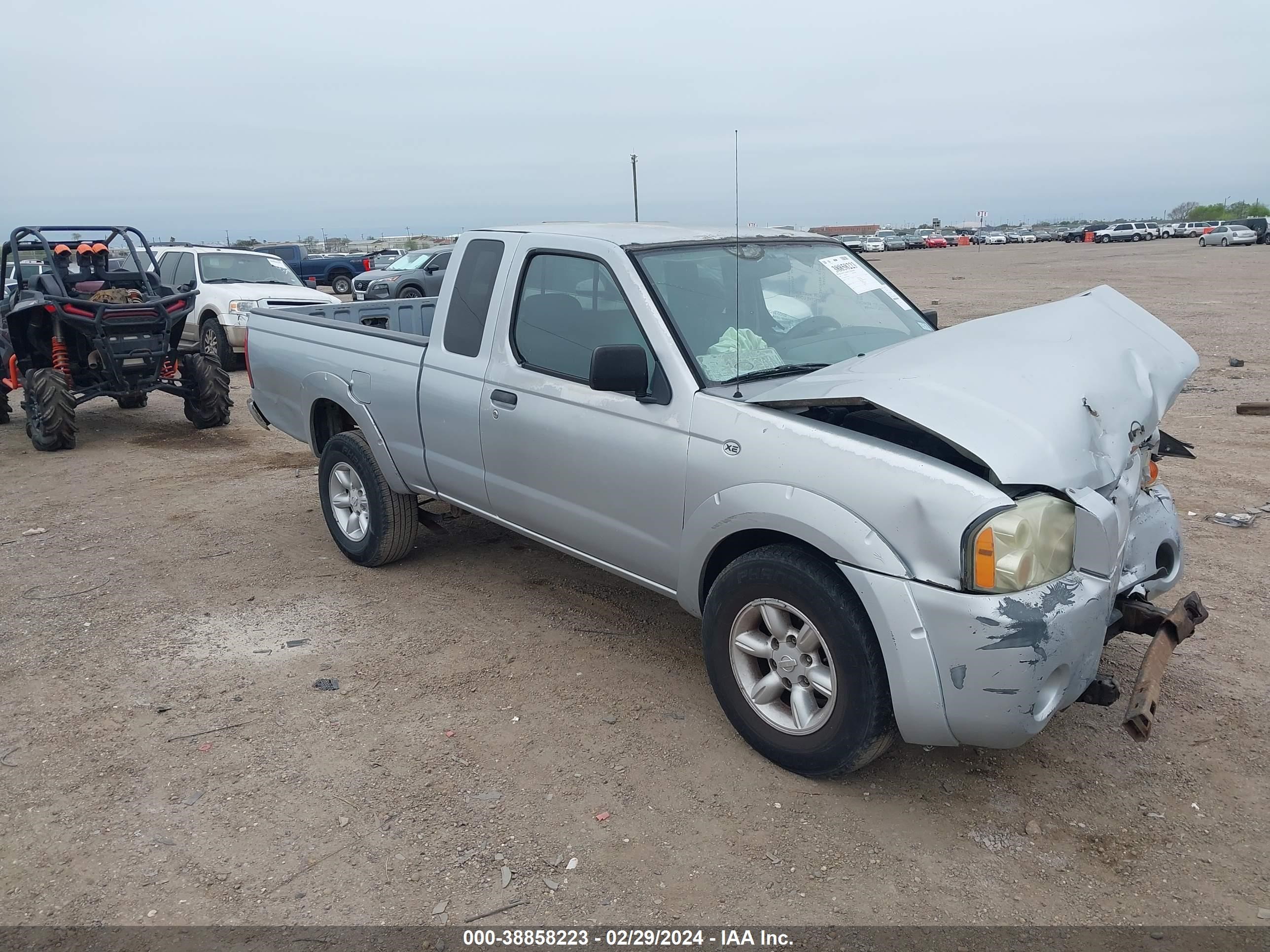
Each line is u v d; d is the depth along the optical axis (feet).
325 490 19.12
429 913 9.35
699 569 12.05
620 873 9.87
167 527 21.94
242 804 11.14
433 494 16.75
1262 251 155.12
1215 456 25.43
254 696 13.66
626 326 12.90
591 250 13.51
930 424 9.68
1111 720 12.58
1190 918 9.11
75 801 11.24
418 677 14.17
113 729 12.84
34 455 30.37
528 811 10.91
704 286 13.24
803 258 14.92
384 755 12.09
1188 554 18.28
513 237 14.88
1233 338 49.73
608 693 13.62
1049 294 80.89
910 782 11.37
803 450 10.68
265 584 18.02
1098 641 10.03
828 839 10.36
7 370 35.40
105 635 15.84
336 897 9.59
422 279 71.72
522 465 14.39
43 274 31.86
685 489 11.96
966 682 9.59
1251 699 12.98
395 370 16.71
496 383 14.66
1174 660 14.12
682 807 10.94
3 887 9.80
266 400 20.81
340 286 109.81
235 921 9.28
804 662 11.07
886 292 15.61
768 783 11.37
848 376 10.93
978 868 9.87
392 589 17.60
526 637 15.51
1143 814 10.68
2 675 14.46
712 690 13.70
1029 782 11.32
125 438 32.86
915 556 9.77
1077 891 9.51
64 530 21.91
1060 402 10.32
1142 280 93.97
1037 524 9.55
